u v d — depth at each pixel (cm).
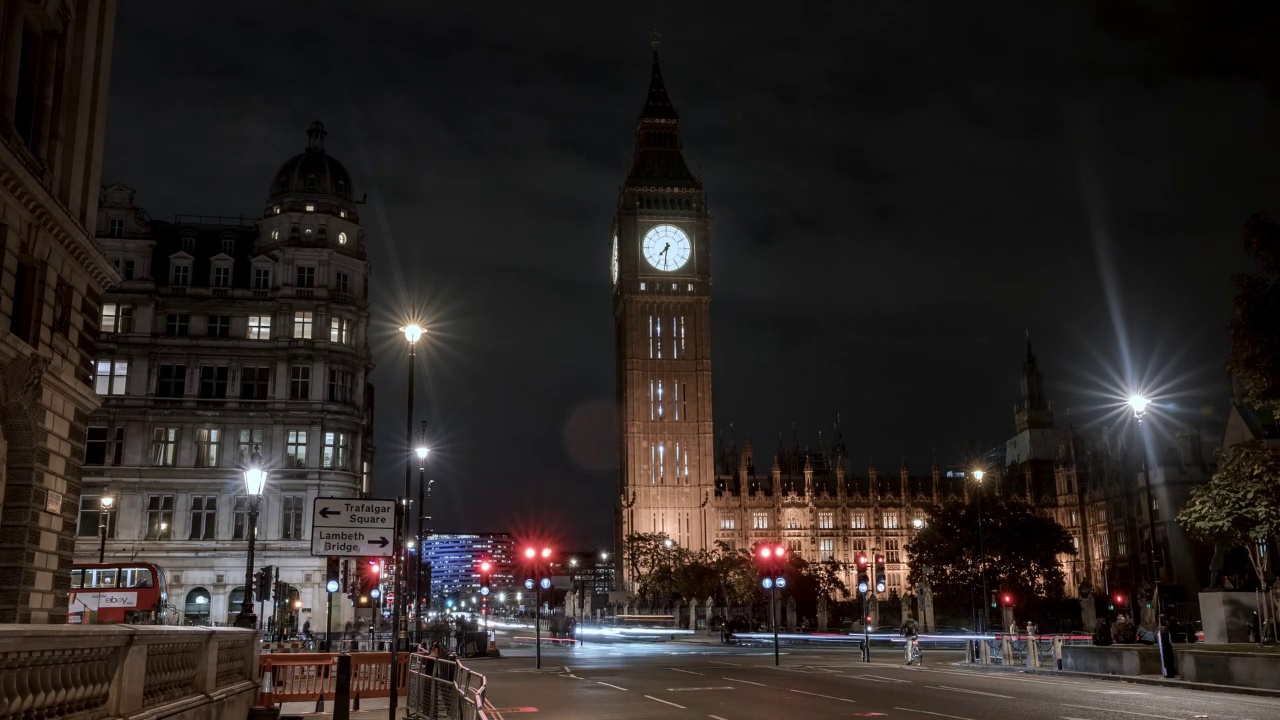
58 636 992
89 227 3341
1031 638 4522
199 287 8162
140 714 1290
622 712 2769
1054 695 3164
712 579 13138
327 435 8181
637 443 17575
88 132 3369
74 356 3219
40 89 2952
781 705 2905
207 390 8025
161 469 7756
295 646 5400
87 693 1134
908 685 3628
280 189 8606
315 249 8375
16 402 2700
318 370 8194
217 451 7919
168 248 8488
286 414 8038
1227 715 2527
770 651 7006
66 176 3173
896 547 17788
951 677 4094
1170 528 11538
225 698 1825
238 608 7706
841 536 17738
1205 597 4531
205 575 7688
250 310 8225
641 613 13238
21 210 2744
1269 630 4034
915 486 19050
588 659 5834
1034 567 11512
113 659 1220
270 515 7888
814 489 18150
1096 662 4050
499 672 4622
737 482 19200
